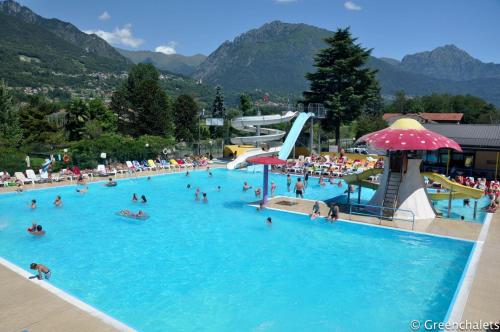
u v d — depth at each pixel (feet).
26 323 25.18
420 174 59.72
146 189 88.43
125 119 186.60
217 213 66.03
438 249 47.34
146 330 28.55
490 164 95.91
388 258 44.29
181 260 43.52
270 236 53.01
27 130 154.81
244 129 150.92
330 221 57.52
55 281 37.32
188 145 158.51
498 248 42.78
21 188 79.51
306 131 181.98
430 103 330.75
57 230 55.11
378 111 300.81
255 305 32.73
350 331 28.71
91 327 24.75
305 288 36.22
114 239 51.29
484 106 317.01
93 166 109.09
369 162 112.47
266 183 69.00
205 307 32.32
